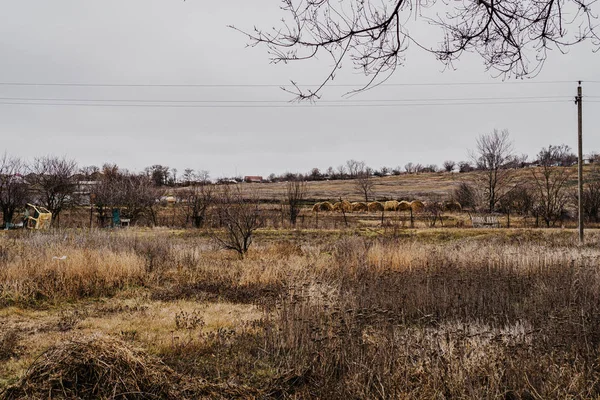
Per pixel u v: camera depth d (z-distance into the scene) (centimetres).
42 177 3566
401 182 8325
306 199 6009
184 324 874
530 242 2130
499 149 4278
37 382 544
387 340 678
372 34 410
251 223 1872
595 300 909
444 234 2708
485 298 994
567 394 536
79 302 1073
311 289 928
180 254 1577
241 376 638
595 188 3962
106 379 543
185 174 6419
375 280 1102
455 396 537
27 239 1805
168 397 552
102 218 3538
